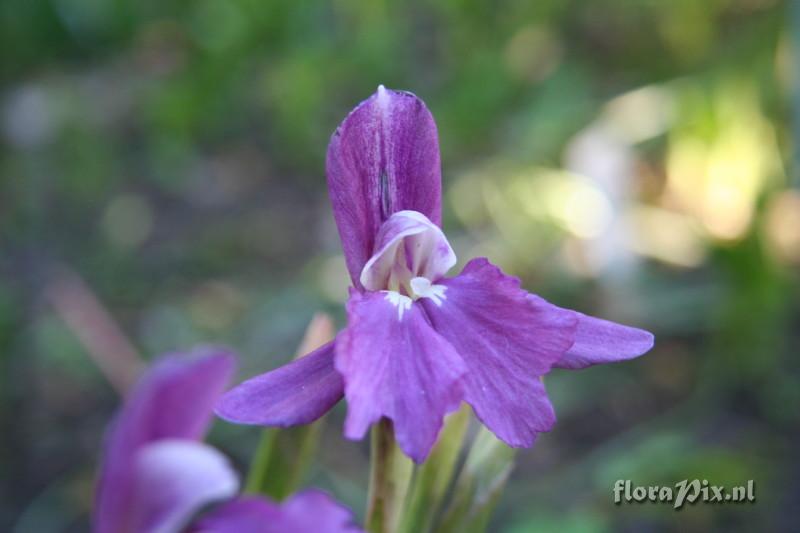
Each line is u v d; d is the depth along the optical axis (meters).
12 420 0.62
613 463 0.53
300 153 0.87
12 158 0.90
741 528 0.51
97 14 1.06
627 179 0.74
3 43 1.02
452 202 0.77
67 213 0.83
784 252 0.69
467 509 0.33
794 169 0.67
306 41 0.99
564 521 0.46
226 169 0.88
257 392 0.30
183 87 0.93
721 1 0.92
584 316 0.31
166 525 0.29
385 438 0.32
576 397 0.60
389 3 0.98
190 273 0.75
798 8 0.67
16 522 0.56
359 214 0.32
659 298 0.66
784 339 0.63
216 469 0.29
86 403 0.64
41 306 0.72
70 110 0.95
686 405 0.60
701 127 0.73
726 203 0.72
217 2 1.01
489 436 0.33
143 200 0.85
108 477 0.29
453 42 0.95
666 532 0.52
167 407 0.30
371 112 0.32
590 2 0.96
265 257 0.76
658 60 0.91
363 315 0.30
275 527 0.29
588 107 0.84
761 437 0.57
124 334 0.68
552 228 0.72
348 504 0.55
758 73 0.72
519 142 0.83
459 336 0.31
